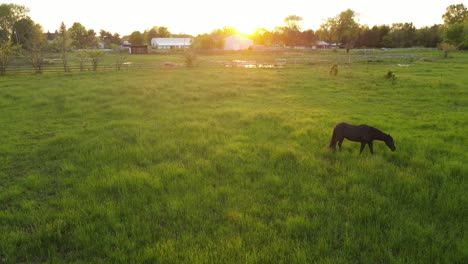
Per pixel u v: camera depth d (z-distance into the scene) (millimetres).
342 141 9109
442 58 48062
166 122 12320
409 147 9070
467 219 5422
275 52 76938
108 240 4844
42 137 10859
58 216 5535
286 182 6953
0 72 28656
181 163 8031
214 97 18031
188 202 5949
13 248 4629
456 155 8508
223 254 4453
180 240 4844
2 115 13703
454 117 12820
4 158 8648
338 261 4328
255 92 19969
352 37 96875
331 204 5938
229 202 6043
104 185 6656
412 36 90500
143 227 5191
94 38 115125
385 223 5324
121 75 28328
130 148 9070
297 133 10570
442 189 6379
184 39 113375
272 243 4707
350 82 23797
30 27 75000
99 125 12047
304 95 18922
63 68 33406
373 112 14281
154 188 6609
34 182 6949
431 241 4840
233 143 9578
